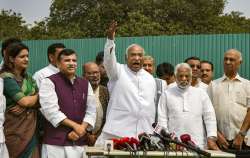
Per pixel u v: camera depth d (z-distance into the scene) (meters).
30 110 5.73
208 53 12.40
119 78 6.33
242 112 6.95
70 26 34.22
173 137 5.67
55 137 5.74
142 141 5.43
